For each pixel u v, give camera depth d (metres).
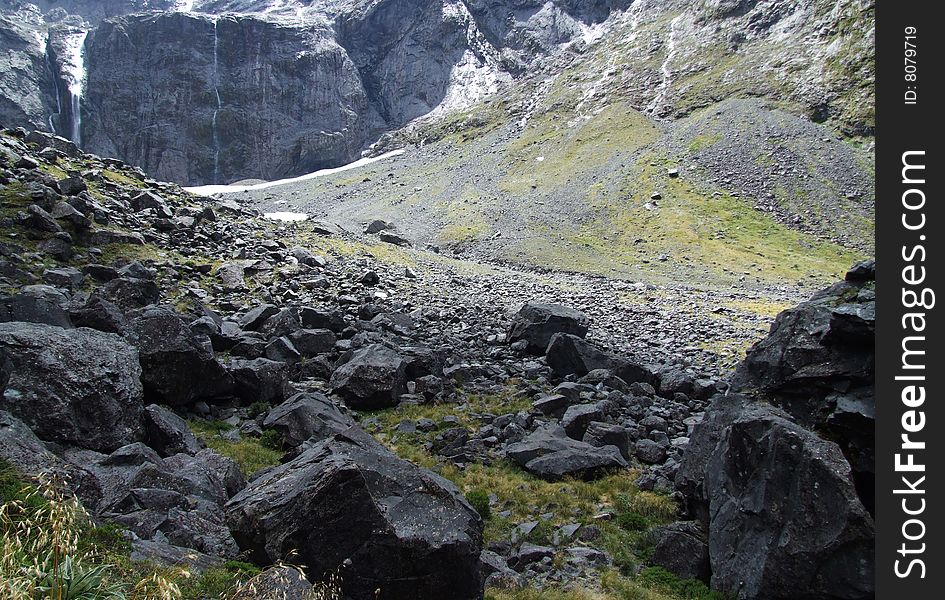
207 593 10.06
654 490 20.30
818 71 173.12
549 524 18.31
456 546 12.65
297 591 10.23
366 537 12.22
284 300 38.97
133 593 8.00
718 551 15.72
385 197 163.50
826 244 116.50
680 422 26.45
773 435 15.16
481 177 168.50
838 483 13.68
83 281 32.03
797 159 141.62
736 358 40.69
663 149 153.62
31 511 9.07
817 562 13.50
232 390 24.55
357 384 26.22
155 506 13.24
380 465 14.20
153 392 21.83
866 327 15.85
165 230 45.62
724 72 191.50
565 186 146.00
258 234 53.00
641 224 122.81
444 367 30.88
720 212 126.06
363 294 43.31
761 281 92.94
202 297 35.47
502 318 43.50
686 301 65.81
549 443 22.38
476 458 22.34
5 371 16.75
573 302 57.88
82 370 17.72
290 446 21.12
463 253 111.81
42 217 36.09
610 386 29.03
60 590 7.09
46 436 16.25
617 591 15.30
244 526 12.69
